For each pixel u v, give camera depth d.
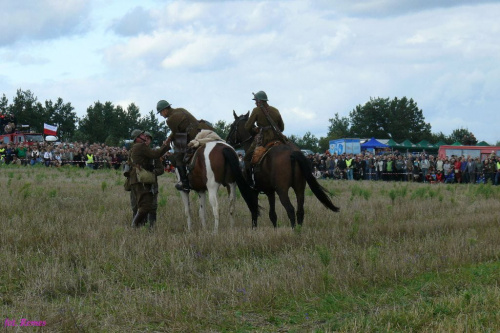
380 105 130.50
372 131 130.00
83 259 9.20
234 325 6.59
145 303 7.05
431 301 7.11
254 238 10.51
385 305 7.15
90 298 7.37
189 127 12.50
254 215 12.38
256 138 12.35
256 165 12.08
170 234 11.50
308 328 6.45
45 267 8.36
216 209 11.75
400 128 127.50
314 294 7.55
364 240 11.01
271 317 6.77
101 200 17.11
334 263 8.62
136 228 11.85
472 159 35.38
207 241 10.32
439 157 36.41
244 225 13.20
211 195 11.78
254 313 6.98
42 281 7.87
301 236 10.84
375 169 37.34
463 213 15.66
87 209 15.45
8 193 17.59
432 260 9.10
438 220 13.38
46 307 6.94
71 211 14.73
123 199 17.36
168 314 6.72
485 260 9.46
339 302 7.24
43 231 10.94
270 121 12.25
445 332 5.82
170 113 12.69
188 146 12.06
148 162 12.48
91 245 9.82
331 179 35.47
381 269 8.47
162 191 19.73
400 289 7.81
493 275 8.25
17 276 8.23
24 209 14.48
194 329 6.39
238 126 13.75
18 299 7.32
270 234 10.70
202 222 12.25
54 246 10.00
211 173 11.80
